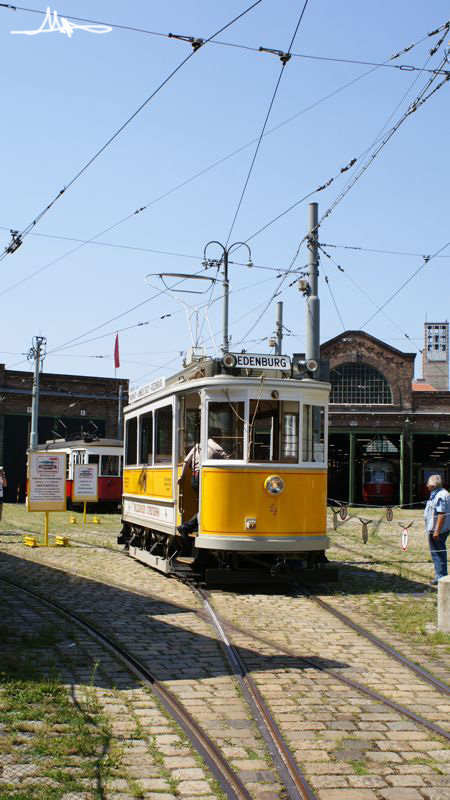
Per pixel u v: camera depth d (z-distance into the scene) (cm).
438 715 668
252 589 1322
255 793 503
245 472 1295
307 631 994
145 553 1589
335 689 741
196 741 586
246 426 1305
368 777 533
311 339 1630
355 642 941
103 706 659
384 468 4806
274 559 1302
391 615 1106
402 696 722
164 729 611
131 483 1805
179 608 1130
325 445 1360
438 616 1012
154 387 1628
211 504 1301
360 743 596
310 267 1647
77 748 552
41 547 1909
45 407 5019
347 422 4747
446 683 769
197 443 1405
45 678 725
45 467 1959
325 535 1338
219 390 1321
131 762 542
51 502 1958
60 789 484
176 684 741
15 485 5372
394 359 4866
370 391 4912
